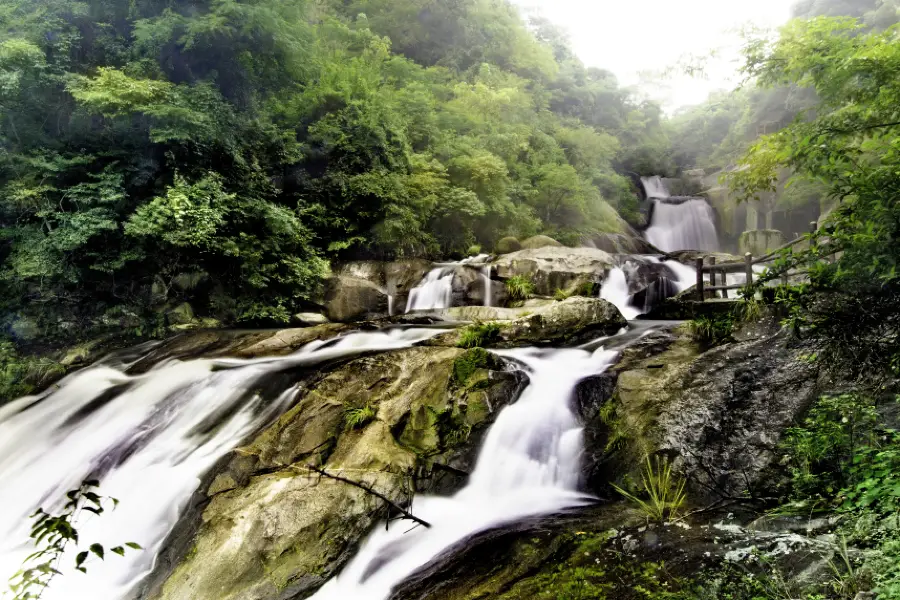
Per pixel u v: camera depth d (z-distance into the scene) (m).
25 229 10.54
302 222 14.53
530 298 13.03
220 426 7.07
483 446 6.60
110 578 5.11
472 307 11.89
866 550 3.66
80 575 5.14
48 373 9.65
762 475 5.31
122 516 5.86
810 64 4.71
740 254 22.06
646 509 5.29
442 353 7.64
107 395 8.44
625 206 27.02
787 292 4.49
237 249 11.85
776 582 3.73
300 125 16.14
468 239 17.53
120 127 11.35
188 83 13.08
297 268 13.01
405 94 20.19
